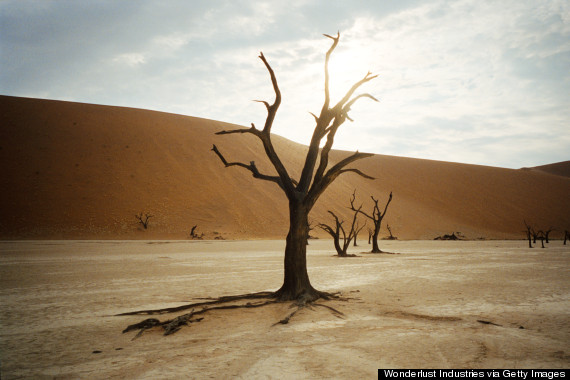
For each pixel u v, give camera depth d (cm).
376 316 700
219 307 741
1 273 1497
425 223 8181
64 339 558
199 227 6012
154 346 518
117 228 5653
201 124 8906
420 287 1090
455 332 581
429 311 741
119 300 890
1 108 7919
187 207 6450
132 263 1961
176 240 5266
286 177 867
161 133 8075
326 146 855
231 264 1905
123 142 7556
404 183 10062
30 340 554
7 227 5341
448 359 452
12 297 944
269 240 5609
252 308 754
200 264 1902
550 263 1978
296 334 572
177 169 7238
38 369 427
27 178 6319
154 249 3262
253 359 454
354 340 537
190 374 405
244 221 6450
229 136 8725
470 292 991
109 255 2550
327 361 445
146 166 7112
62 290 1056
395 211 8375
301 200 856
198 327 623
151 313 726
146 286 1126
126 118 8369
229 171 7631
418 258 2358
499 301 853
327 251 3212
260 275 1412
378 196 9019
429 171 10781
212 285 1140
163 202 6419
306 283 845
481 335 562
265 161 8331
